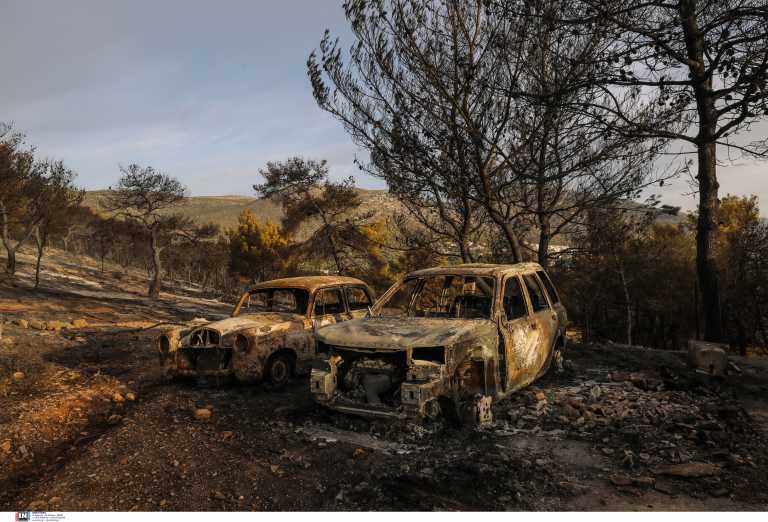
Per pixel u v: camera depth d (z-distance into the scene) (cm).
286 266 3594
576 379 755
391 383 533
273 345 732
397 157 1091
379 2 952
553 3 891
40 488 418
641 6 901
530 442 495
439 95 986
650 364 848
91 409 657
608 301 2584
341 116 1100
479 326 563
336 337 546
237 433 535
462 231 1205
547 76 983
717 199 1059
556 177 948
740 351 2117
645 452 466
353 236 2656
